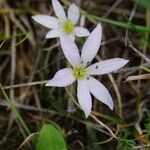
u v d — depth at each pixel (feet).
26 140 0.39
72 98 0.40
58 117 0.44
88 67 0.36
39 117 0.44
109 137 0.43
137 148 0.40
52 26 0.40
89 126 0.42
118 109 0.44
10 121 0.44
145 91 0.46
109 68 0.36
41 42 0.46
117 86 0.45
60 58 0.46
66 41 0.35
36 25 0.46
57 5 0.40
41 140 0.34
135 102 0.46
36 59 0.46
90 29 0.46
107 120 0.43
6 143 0.43
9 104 0.41
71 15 0.40
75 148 0.43
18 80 0.46
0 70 0.46
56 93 0.45
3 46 0.46
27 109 0.45
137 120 0.43
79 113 0.41
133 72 0.46
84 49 0.36
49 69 0.46
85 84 0.35
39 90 0.45
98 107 0.45
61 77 0.34
